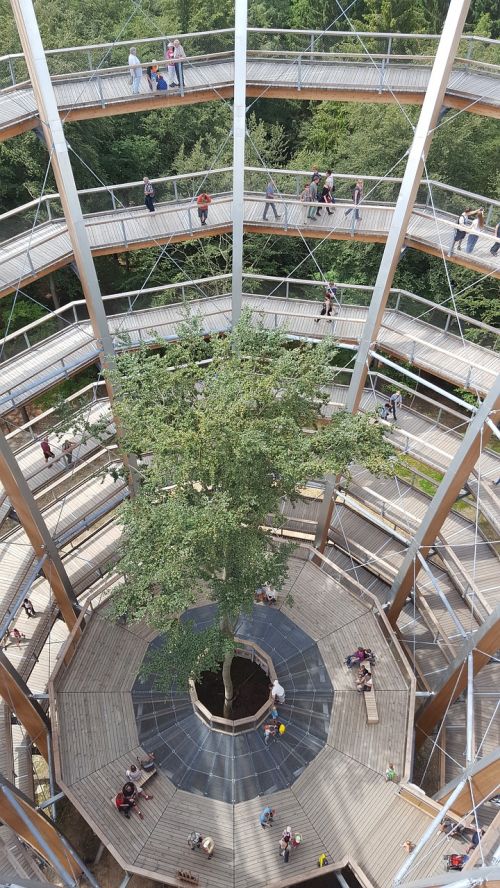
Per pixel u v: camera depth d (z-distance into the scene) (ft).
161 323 78.69
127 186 71.41
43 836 58.13
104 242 70.85
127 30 103.19
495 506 71.92
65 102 63.16
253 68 67.36
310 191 71.20
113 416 72.84
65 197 61.26
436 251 69.41
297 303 82.64
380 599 88.63
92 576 84.07
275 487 57.16
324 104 119.75
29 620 80.89
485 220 68.44
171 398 59.16
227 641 57.31
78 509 79.56
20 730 79.71
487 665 81.30
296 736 68.80
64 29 96.73
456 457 66.95
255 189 78.74
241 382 56.24
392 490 84.53
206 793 64.39
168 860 59.77
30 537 68.95
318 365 58.90
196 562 53.72
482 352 73.77
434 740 79.66
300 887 65.10
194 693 69.67
